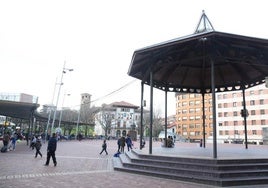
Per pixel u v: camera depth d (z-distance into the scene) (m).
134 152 14.80
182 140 89.31
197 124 96.88
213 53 11.94
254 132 77.62
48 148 13.64
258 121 77.19
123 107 100.69
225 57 12.41
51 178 9.85
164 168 10.85
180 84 19.47
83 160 16.58
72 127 73.19
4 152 20.31
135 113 102.25
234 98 83.44
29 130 36.47
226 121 84.19
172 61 13.60
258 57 13.37
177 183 9.38
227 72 18.03
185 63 17.34
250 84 17.94
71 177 10.20
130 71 15.52
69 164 14.34
